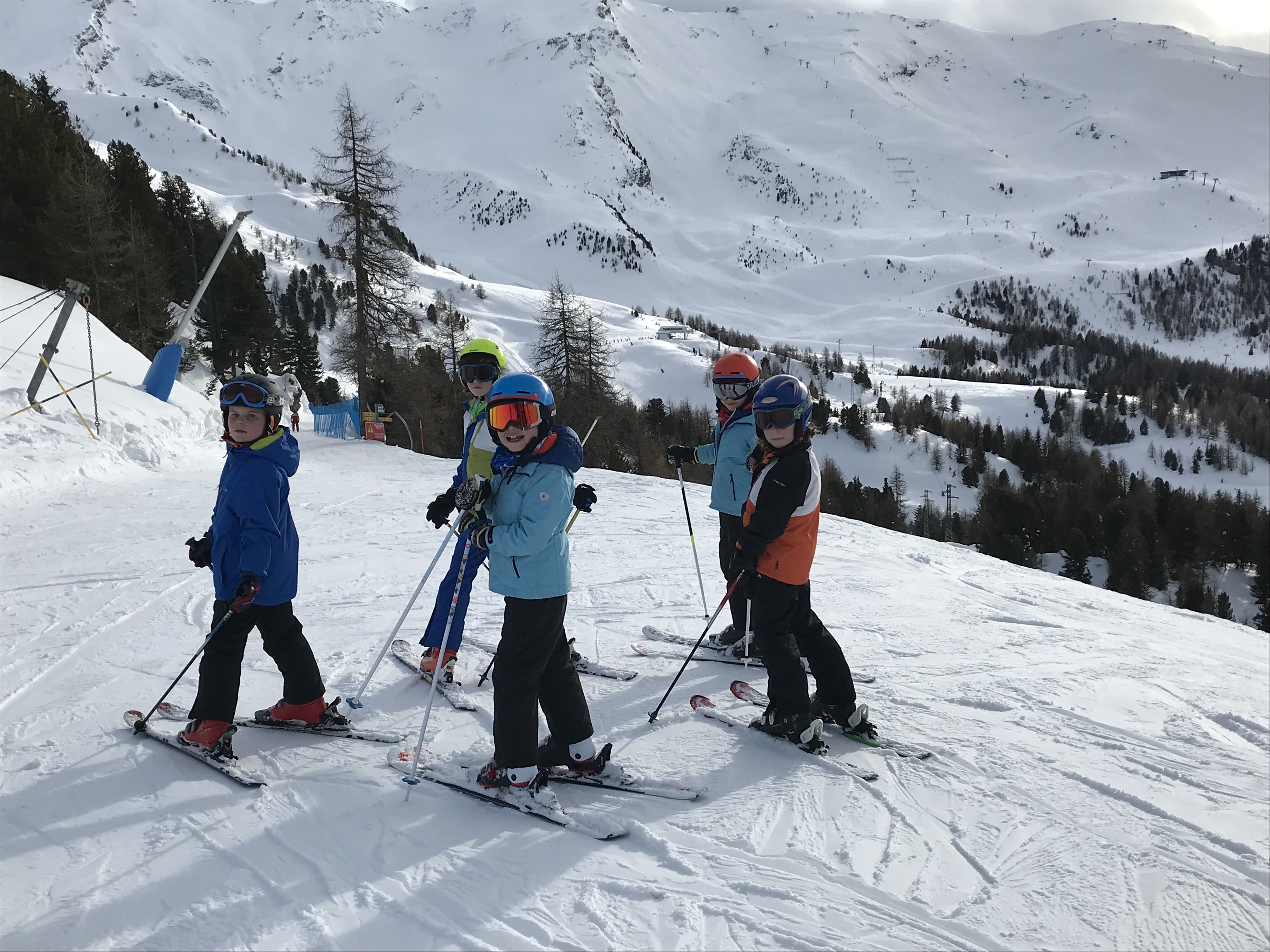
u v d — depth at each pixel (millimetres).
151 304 31609
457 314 72688
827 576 7520
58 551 7434
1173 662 5324
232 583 3295
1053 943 2395
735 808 3146
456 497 3018
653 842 2873
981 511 68750
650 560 7828
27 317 17031
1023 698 4453
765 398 3500
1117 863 2830
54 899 2461
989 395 142875
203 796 3104
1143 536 58875
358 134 28734
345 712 3965
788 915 2496
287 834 2871
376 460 17844
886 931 2430
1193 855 2893
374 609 5875
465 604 4355
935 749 3752
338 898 2512
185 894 2506
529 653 3104
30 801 3016
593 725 3908
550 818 3000
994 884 2693
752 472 3830
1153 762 3672
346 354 30109
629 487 13367
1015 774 3506
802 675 3674
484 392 4242
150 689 4141
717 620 5863
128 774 3232
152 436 13469
